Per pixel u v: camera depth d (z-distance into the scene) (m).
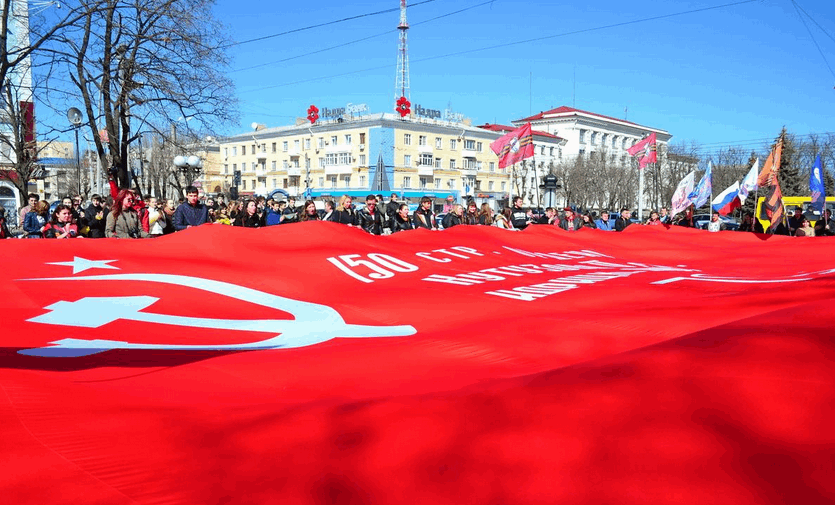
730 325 3.38
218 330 5.36
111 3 18.41
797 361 2.70
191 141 25.22
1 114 26.58
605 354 4.36
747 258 10.97
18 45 20.39
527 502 2.12
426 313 5.98
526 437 2.46
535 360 4.27
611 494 2.11
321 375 3.99
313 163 80.94
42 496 2.29
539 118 93.56
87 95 19.77
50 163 62.31
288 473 2.42
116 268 6.90
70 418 3.06
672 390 2.62
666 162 64.12
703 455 2.21
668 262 10.62
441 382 3.75
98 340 4.94
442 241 9.73
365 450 2.54
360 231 8.99
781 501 1.97
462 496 2.21
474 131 81.69
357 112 79.56
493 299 6.60
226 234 7.79
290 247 7.93
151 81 20.02
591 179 70.25
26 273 6.53
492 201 79.56
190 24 19.73
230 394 3.61
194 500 2.25
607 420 2.48
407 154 75.88
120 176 21.44
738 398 2.48
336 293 6.75
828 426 2.25
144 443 2.74
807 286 6.12
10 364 4.19
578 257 10.62
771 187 17.94
